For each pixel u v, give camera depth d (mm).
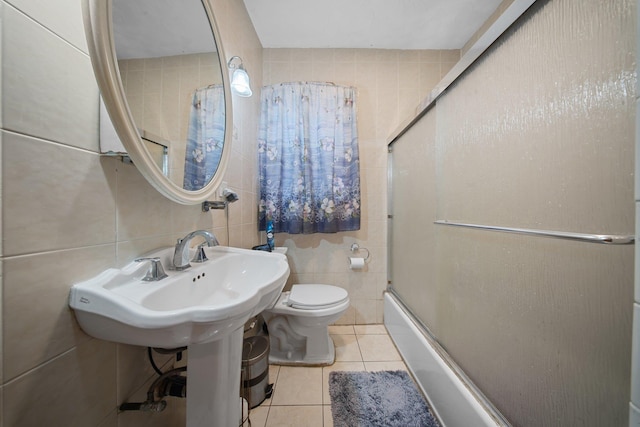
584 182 589
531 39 696
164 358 734
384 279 1801
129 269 567
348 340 1597
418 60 1777
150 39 630
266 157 1639
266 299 642
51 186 426
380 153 1783
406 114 1771
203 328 443
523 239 730
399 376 1252
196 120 831
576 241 603
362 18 1482
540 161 682
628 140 516
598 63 556
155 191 693
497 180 819
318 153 1670
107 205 539
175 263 689
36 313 406
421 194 1353
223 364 645
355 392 1141
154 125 638
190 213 867
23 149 386
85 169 488
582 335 598
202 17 870
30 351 399
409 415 1015
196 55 832
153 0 645
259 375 1080
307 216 1631
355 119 1684
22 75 384
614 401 549
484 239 873
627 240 493
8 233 370
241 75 1108
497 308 813
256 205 1643
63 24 445
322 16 1462
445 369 965
